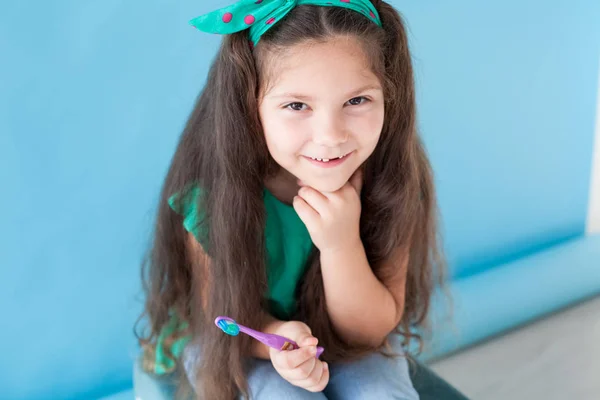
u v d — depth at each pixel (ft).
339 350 3.17
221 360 3.06
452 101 4.72
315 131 2.59
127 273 4.06
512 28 4.78
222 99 2.86
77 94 3.65
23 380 3.95
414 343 4.24
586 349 4.42
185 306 3.50
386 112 2.96
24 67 3.49
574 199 5.58
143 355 3.60
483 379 4.22
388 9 2.86
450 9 4.50
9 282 3.76
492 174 5.09
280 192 3.18
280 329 2.96
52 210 3.76
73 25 3.54
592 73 5.28
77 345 4.04
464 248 5.14
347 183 2.99
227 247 3.01
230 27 2.63
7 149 3.57
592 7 5.08
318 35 2.51
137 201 3.98
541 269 5.13
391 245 3.23
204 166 3.14
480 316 4.59
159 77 3.83
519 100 5.01
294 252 3.26
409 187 3.14
